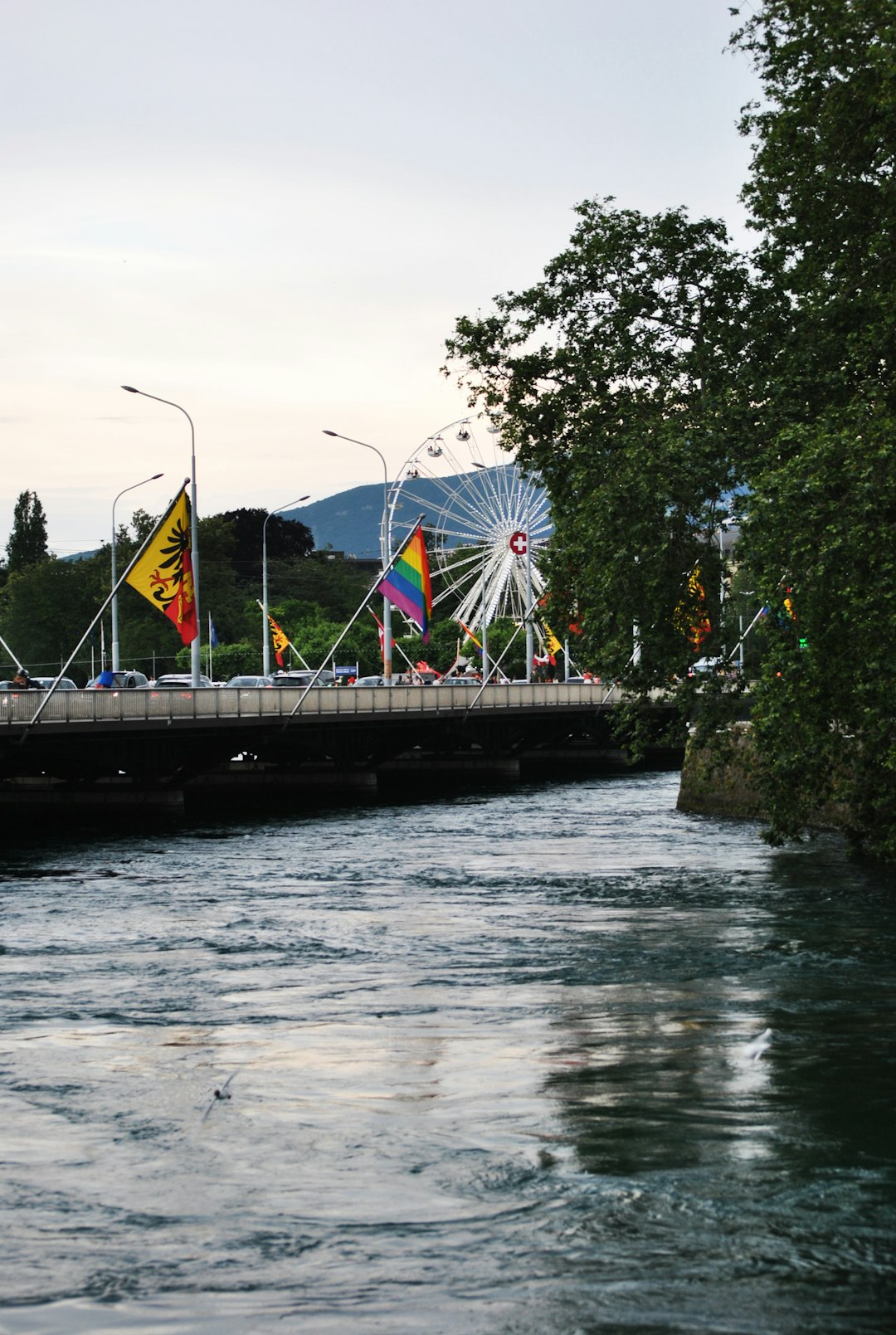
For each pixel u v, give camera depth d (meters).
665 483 32.75
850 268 34.59
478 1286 10.72
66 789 56.69
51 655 146.00
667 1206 12.25
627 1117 14.80
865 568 27.88
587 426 39.47
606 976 22.98
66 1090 15.98
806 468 28.27
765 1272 10.93
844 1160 13.44
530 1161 13.43
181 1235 11.73
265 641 99.31
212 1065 17.11
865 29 31.42
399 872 37.75
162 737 53.69
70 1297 10.59
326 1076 16.50
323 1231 11.77
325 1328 10.04
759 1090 15.85
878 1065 16.97
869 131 32.09
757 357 36.91
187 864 40.25
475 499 120.81
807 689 29.73
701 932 27.39
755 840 44.62
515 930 27.86
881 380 33.59
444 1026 19.27
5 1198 12.60
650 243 38.75
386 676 78.06
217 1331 10.01
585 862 39.41
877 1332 9.96
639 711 35.56
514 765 81.50
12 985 22.52
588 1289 10.66
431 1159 13.51
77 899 33.00
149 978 23.09
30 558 181.25
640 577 33.44
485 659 101.88
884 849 34.81
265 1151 13.80
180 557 53.44
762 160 34.97
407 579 66.06
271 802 64.69
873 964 23.86
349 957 25.02
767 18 33.69
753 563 29.41
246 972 23.62
